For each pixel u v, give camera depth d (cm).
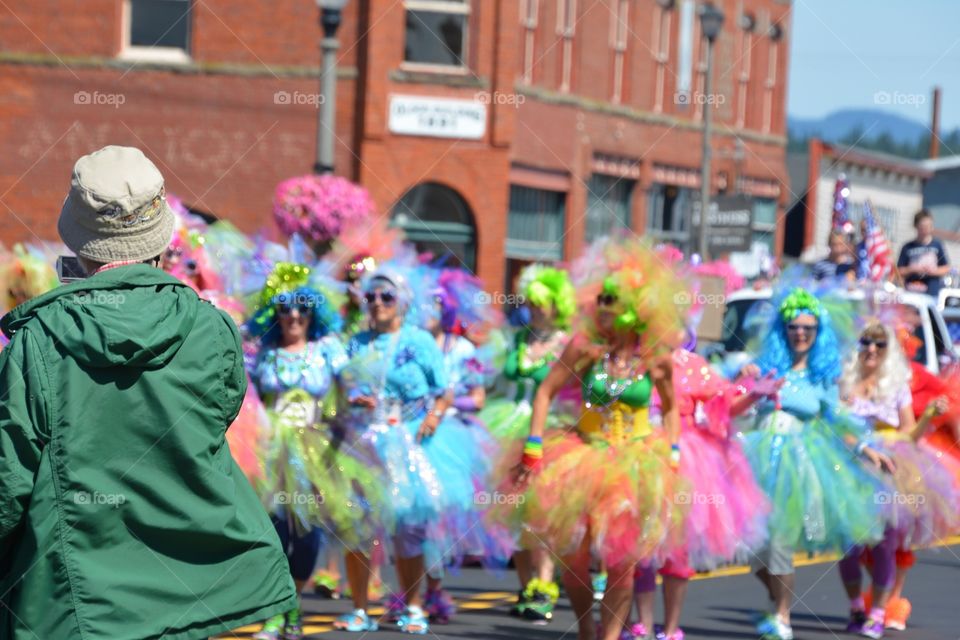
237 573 396
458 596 1108
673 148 3216
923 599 1103
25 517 383
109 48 2419
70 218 409
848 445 996
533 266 1148
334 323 997
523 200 2731
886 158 4834
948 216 5134
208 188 2417
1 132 2423
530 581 1022
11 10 2409
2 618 384
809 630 977
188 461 392
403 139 2461
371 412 991
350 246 1257
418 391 1001
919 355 1460
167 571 390
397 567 980
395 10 2434
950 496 1033
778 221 3562
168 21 2434
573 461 838
